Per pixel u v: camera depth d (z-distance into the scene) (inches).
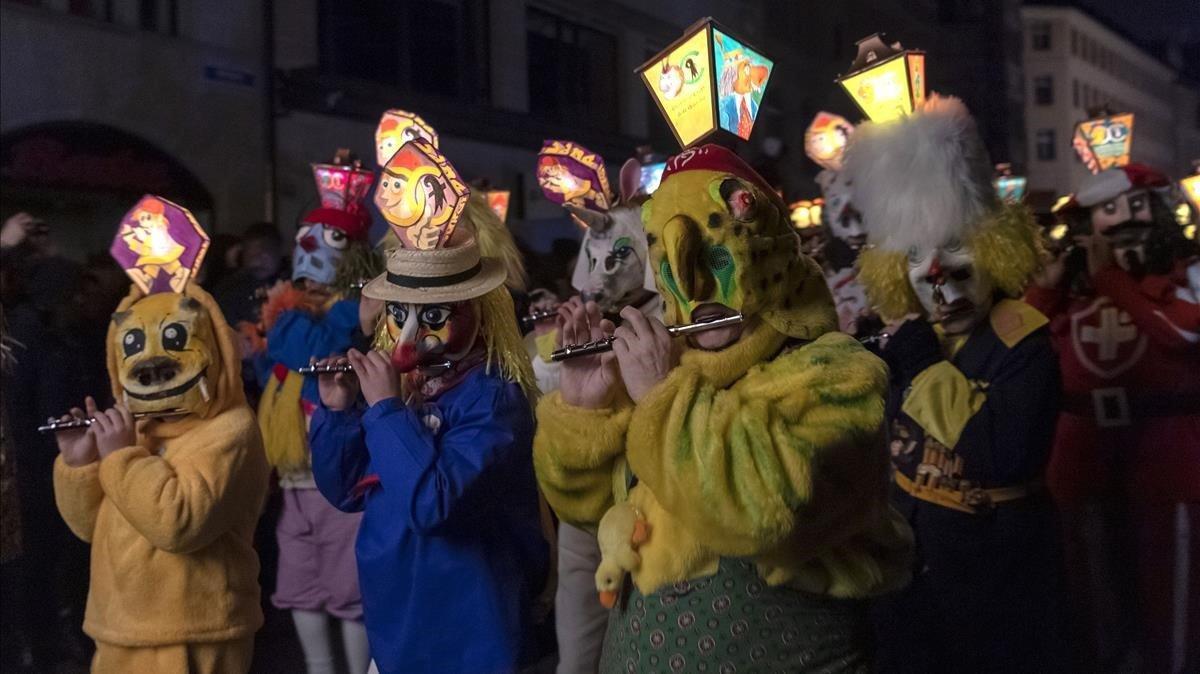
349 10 404.5
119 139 353.7
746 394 76.9
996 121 502.6
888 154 122.9
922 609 117.1
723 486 72.4
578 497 87.4
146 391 118.4
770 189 85.4
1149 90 885.8
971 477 115.0
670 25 434.3
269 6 384.5
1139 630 155.9
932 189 119.1
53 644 187.2
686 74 89.4
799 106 467.2
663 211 81.6
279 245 228.4
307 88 392.5
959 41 504.1
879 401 77.1
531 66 423.2
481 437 98.9
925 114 123.6
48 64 336.5
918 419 117.8
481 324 107.3
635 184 152.2
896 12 492.7
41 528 185.0
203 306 123.3
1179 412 149.9
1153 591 150.9
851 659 81.2
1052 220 164.2
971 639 115.1
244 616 122.3
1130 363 152.1
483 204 132.9
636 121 425.7
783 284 80.7
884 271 128.9
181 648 117.0
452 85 415.5
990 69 504.1
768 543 72.8
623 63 421.1
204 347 121.2
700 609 79.4
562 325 88.5
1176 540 149.0
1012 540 114.6
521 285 134.5
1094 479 155.7
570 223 330.0
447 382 104.7
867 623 85.4
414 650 100.7
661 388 76.2
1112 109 194.4
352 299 169.5
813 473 73.1
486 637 100.1
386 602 102.1
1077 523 158.6
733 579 79.4
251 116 384.8
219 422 121.3
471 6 414.0
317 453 108.7
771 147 221.9
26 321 187.3
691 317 80.4
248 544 125.8
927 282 121.2
